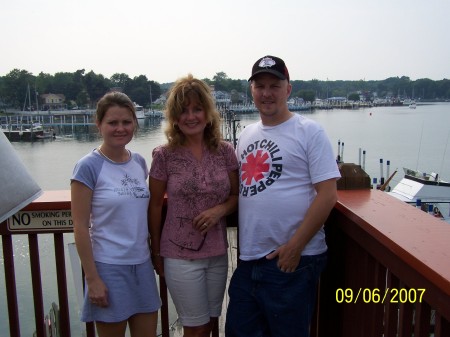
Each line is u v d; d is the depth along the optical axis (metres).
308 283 2.26
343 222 2.37
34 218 2.42
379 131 78.69
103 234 2.21
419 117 123.75
